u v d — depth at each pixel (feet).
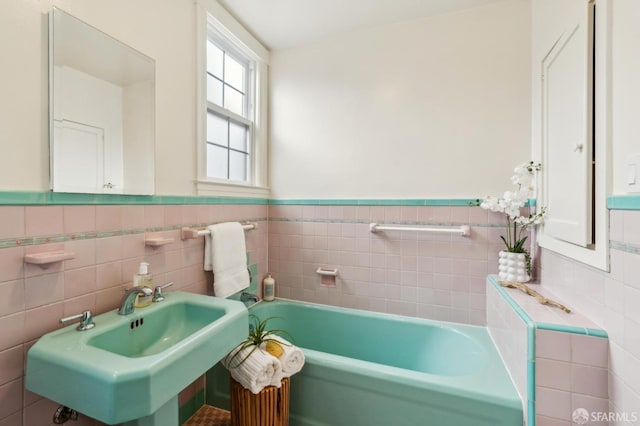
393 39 6.59
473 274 6.03
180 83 5.06
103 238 3.81
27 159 3.09
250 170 7.39
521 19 5.75
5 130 2.93
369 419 4.34
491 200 5.44
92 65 3.68
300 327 7.01
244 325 3.85
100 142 3.77
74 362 2.55
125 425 3.06
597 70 3.38
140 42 4.34
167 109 4.80
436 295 6.29
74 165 3.48
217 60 6.50
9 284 2.93
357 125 6.89
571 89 3.94
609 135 3.19
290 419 4.82
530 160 5.68
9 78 2.96
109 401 2.34
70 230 3.44
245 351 4.29
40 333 3.16
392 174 6.61
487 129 5.95
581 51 3.64
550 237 4.78
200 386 5.50
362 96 6.84
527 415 3.57
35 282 3.13
